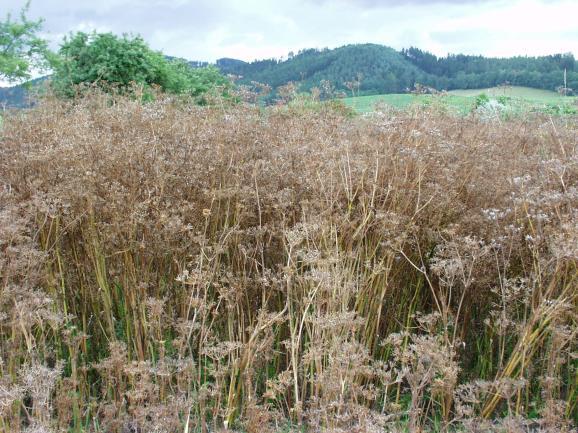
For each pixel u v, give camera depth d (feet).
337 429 8.51
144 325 10.88
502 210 12.31
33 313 9.64
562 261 10.07
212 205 12.36
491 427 10.03
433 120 16.62
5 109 18.38
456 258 10.59
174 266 11.83
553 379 9.71
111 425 9.82
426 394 11.46
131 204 11.22
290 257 10.35
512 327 11.47
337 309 10.54
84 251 12.24
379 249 12.37
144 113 15.21
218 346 10.55
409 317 11.62
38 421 8.66
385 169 12.80
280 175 12.85
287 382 9.77
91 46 46.03
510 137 17.71
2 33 62.39
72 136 13.56
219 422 10.64
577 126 20.68
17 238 10.62
